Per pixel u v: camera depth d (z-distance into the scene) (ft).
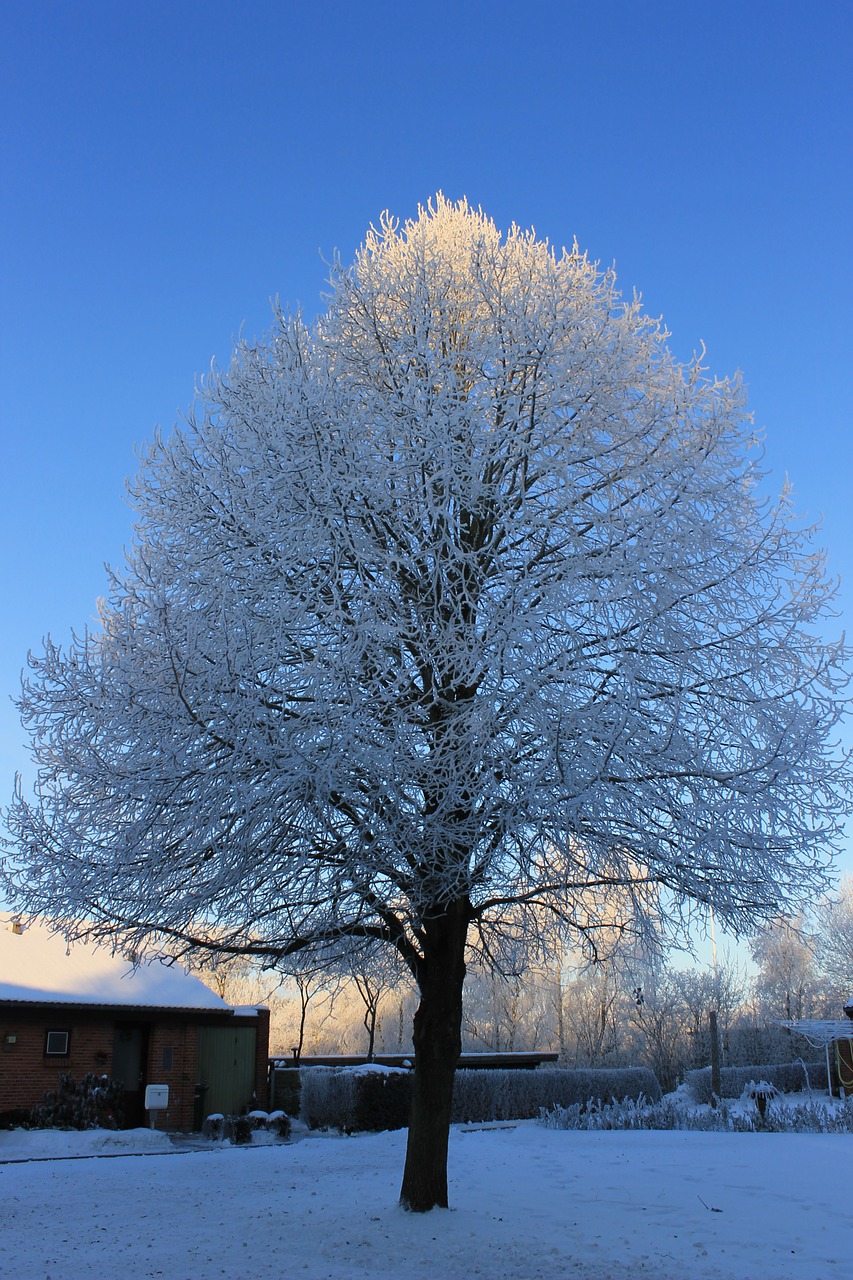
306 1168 39.34
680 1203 29.22
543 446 29.53
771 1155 38.93
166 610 25.13
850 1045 99.04
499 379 29.84
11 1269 22.68
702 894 26.27
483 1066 85.35
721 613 28.27
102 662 27.99
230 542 27.58
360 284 33.73
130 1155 46.09
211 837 25.64
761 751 26.37
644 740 25.25
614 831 26.73
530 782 23.65
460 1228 25.49
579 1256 23.03
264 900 26.71
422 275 31.96
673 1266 22.15
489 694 23.93
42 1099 57.16
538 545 28.66
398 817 23.90
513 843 26.35
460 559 25.53
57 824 27.14
